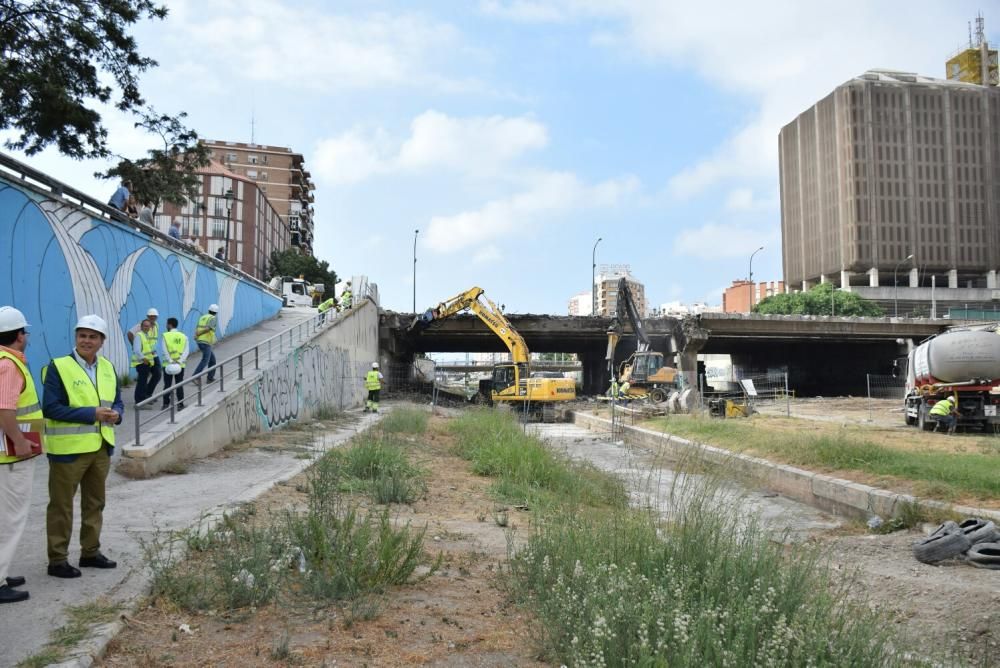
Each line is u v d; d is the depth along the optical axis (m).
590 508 8.59
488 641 4.78
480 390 50.09
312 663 4.32
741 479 7.52
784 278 147.62
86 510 5.88
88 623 4.65
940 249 123.88
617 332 40.50
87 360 5.79
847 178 124.69
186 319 24.30
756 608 4.33
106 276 17.86
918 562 8.56
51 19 18.61
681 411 31.55
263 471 11.85
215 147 111.75
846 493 12.10
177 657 4.34
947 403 21.52
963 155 125.44
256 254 92.75
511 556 7.15
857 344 66.62
